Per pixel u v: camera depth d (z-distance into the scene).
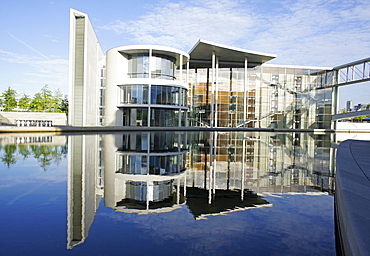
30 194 4.21
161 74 35.25
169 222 3.24
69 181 5.13
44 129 20.92
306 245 2.65
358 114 38.34
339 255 2.43
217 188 5.08
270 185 5.41
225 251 2.49
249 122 42.00
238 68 42.00
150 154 9.79
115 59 34.88
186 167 7.39
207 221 3.30
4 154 8.43
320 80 43.12
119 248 2.50
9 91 53.75
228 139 19.22
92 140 14.59
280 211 3.75
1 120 36.69
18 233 2.76
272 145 15.13
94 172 6.11
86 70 28.70
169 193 4.62
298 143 16.97
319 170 7.23
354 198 2.88
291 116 42.69
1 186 4.68
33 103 55.41
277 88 42.53
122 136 19.02
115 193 4.48
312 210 3.81
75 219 3.20
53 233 2.79
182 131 30.86
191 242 2.67
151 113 34.84
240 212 3.69
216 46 33.78
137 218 3.35
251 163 8.36
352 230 2.11
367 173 4.32
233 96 41.88
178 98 36.25
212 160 8.86
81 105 28.61
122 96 35.44
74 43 28.20
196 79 41.59
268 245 2.64
